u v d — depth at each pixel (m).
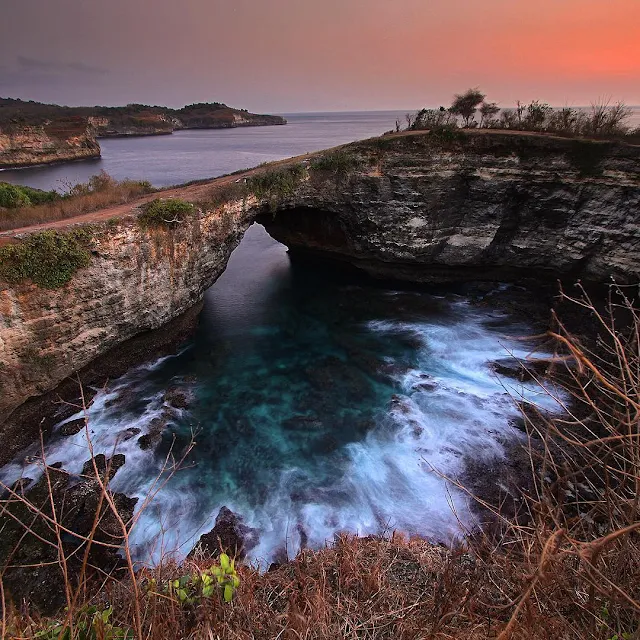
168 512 14.16
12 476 15.44
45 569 11.95
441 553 8.66
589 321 23.72
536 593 4.49
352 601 6.28
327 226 31.72
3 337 15.74
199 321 27.12
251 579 7.12
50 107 172.62
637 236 23.53
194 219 22.02
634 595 4.33
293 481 15.38
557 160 25.17
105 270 18.48
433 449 16.47
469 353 22.83
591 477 11.71
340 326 26.34
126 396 19.80
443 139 27.78
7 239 16.19
